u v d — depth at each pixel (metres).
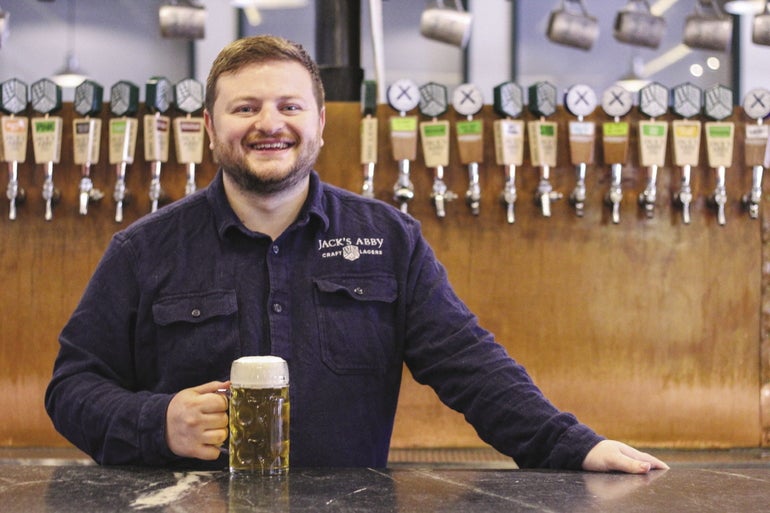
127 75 7.85
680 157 2.96
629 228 3.07
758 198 2.99
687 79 7.71
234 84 1.80
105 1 7.83
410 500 1.30
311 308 1.92
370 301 1.94
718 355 3.09
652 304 3.08
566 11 3.33
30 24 7.82
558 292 3.07
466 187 3.04
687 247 3.08
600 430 3.08
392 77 7.77
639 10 3.26
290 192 1.87
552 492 1.38
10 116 2.92
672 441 3.09
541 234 3.06
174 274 1.92
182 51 7.79
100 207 3.01
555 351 3.07
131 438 1.68
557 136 3.02
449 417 3.09
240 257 1.93
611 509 1.26
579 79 7.79
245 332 1.89
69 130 3.01
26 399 3.04
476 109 2.94
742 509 1.27
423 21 3.31
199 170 3.01
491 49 7.73
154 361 1.93
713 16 3.18
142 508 1.25
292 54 1.83
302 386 1.89
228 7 7.65
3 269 3.02
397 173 3.02
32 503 1.29
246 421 1.51
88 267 3.02
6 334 3.03
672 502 1.31
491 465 2.84
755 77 7.53
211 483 1.43
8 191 2.93
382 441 1.96
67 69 7.01
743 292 3.09
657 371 3.09
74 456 2.93
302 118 1.81
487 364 1.86
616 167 2.96
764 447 3.10
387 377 1.96
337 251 1.96
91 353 1.90
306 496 1.33
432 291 1.97
